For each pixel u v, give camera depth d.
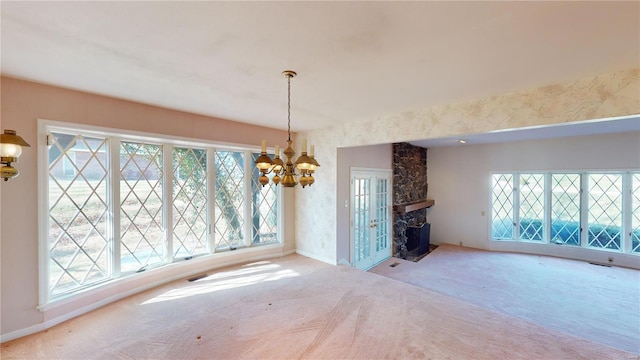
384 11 1.55
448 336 2.67
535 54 2.10
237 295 3.52
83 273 3.10
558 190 6.18
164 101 3.39
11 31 1.77
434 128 3.57
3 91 2.54
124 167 3.47
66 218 2.97
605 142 5.57
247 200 4.89
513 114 2.97
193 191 4.22
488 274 5.11
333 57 2.15
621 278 4.81
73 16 1.60
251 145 4.77
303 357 2.34
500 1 1.45
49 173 2.84
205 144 4.19
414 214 7.32
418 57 2.15
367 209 5.68
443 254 6.54
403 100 3.31
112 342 2.53
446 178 7.62
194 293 3.56
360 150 5.46
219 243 4.55
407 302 3.38
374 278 4.16
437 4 1.48
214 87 2.87
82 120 3.01
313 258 5.16
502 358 2.36
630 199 5.43
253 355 2.36
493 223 6.95
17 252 2.61
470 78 2.59
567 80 2.63
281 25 1.70
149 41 1.91
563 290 4.33
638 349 2.79
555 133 5.50
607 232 5.67
